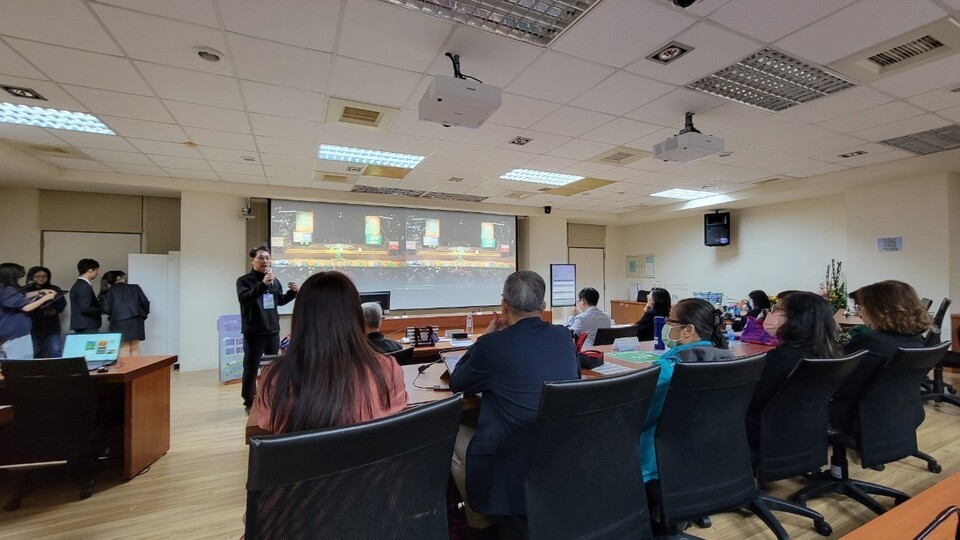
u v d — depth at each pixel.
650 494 1.63
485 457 1.36
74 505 2.29
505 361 1.38
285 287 6.28
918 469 2.55
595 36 2.29
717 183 5.93
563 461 1.21
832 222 6.12
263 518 0.75
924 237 4.86
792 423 1.80
